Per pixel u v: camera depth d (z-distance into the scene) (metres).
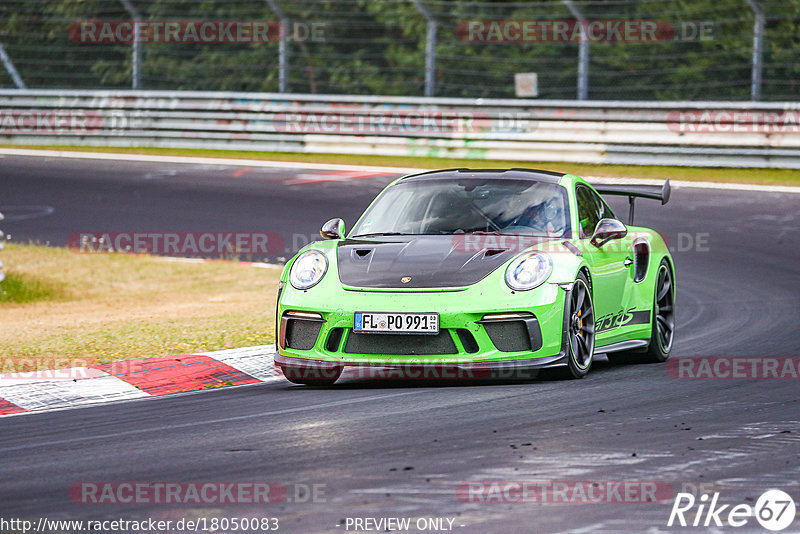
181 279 47.81
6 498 15.07
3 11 106.19
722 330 33.12
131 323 33.69
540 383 23.88
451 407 21.05
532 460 16.58
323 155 80.75
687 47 90.56
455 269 23.56
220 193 67.25
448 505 14.23
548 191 26.84
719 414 20.19
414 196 27.23
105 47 105.44
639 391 22.75
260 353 27.91
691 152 70.00
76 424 20.58
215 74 102.69
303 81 97.75
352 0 98.56
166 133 84.69
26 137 88.00
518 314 22.95
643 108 71.31
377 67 93.38
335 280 23.89
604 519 13.62
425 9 78.62
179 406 22.27
